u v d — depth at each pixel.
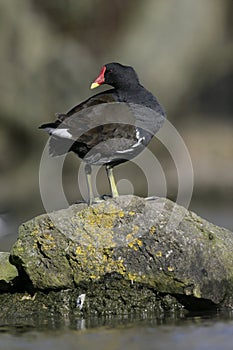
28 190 25.55
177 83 33.88
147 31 33.38
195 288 10.44
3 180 27.02
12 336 9.53
